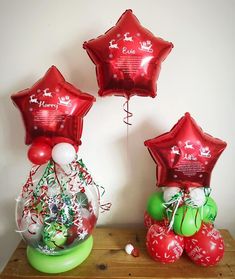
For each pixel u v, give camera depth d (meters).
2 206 1.10
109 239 0.99
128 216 1.11
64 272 0.82
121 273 0.81
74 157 0.79
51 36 0.95
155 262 0.86
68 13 0.93
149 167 1.06
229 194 1.10
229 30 0.94
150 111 1.00
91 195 0.90
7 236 1.14
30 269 0.83
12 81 0.98
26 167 1.06
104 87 0.75
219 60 0.96
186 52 0.96
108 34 0.74
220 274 0.81
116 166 1.06
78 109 0.78
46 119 0.75
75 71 0.97
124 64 0.71
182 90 0.98
